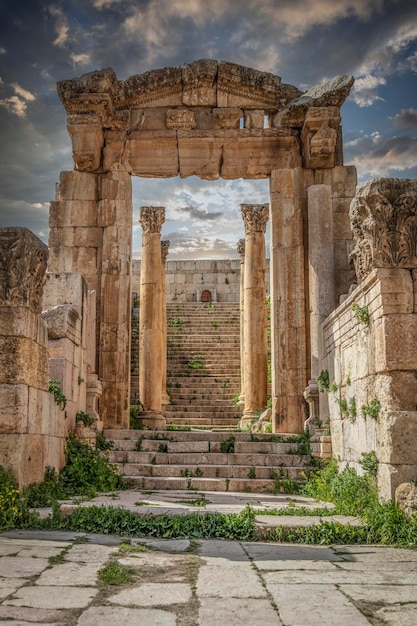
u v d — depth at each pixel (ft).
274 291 50.65
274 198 51.31
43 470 31.37
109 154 51.47
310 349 49.37
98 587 15.94
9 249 28.71
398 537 23.00
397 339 25.63
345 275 49.57
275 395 49.44
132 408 56.90
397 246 26.27
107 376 49.29
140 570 17.88
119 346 49.67
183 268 116.98
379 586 16.35
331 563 19.22
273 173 51.49
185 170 51.60
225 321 96.84
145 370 57.57
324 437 38.50
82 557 19.21
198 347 87.51
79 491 33.63
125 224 50.98
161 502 30.04
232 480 36.91
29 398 28.99
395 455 24.85
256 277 62.03
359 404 30.37
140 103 52.03
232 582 16.63
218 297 115.75
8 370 28.12
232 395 75.31
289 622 13.39
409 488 24.40
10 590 15.44
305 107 50.34
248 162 51.80
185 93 51.75
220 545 22.02
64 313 37.06
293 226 50.78
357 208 27.68
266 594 15.52
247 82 51.19
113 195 51.11
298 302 49.98
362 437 29.71
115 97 50.98
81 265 50.75
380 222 26.48
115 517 24.54
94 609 14.11
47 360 32.48
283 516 26.43
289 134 51.24
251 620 13.51
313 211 49.34
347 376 33.27
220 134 51.31
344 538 23.41
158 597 15.16
